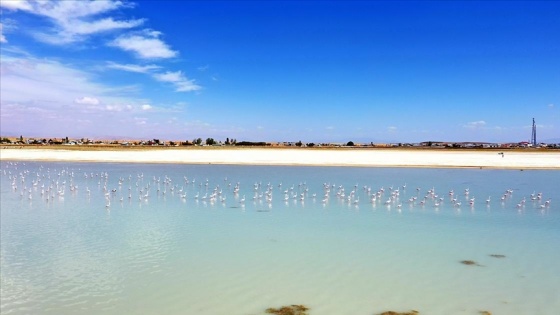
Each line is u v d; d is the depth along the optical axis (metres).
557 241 26.11
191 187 52.72
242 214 35.34
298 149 162.62
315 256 22.75
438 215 35.06
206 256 22.78
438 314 15.80
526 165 82.56
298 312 16.00
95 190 50.06
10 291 18.06
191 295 17.59
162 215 34.81
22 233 28.06
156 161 93.69
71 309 16.31
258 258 22.45
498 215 35.16
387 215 35.06
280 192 48.41
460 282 18.95
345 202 41.94
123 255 23.02
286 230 29.16
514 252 23.66
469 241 26.09
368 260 22.11
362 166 82.44
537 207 38.94
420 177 64.81
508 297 17.27
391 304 16.64
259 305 16.61
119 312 16.05
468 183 57.47
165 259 22.33
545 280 19.17
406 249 24.16
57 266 21.22
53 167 80.25
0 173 68.25
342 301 16.94
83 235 27.58
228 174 68.88
